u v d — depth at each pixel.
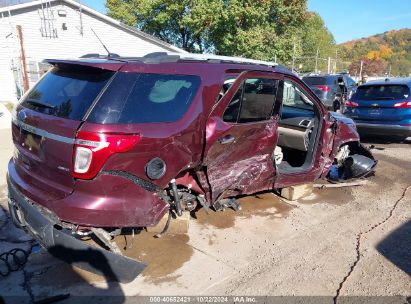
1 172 5.68
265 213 4.51
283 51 24.92
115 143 2.62
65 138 2.65
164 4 30.77
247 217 4.38
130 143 2.69
